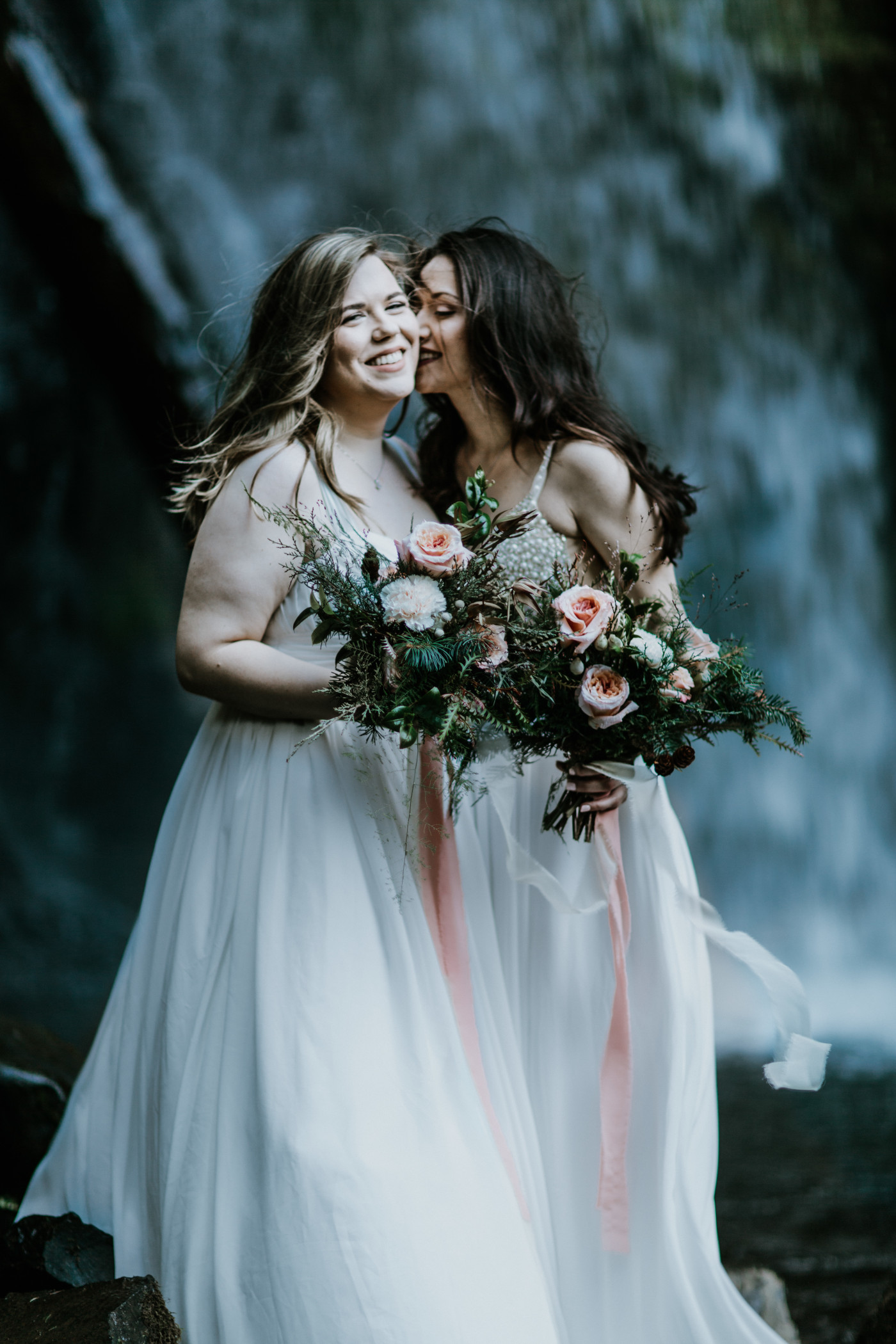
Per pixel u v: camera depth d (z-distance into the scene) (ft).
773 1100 21.31
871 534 40.63
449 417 9.95
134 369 16.61
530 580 8.93
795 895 40.55
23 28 16.71
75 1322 7.07
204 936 8.36
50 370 38.75
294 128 34.78
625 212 38.01
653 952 8.95
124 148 17.88
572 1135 8.78
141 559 47.26
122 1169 8.52
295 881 8.17
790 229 38.58
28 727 45.80
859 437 40.24
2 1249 8.27
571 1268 8.57
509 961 9.04
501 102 36.86
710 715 8.48
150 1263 8.13
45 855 41.01
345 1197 7.38
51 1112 11.12
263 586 8.48
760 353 39.34
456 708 7.43
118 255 16.34
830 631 40.34
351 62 35.19
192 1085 8.03
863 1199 16.03
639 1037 8.89
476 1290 7.41
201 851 8.59
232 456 8.71
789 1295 12.50
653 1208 8.61
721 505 39.75
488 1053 8.53
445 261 9.57
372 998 8.00
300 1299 7.25
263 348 9.04
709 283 38.86
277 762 8.50
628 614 8.34
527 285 9.41
